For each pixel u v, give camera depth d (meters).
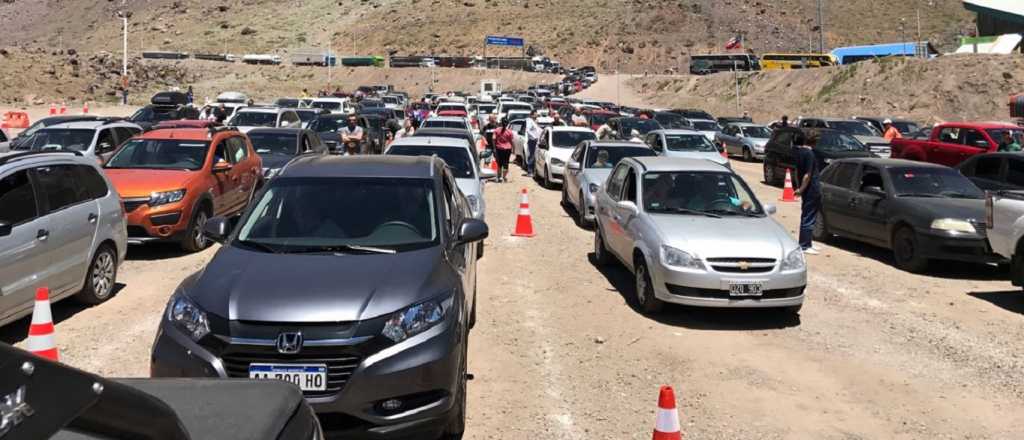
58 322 7.45
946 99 45.19
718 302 7.50
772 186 21.02
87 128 15.26
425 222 5.64
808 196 11.58
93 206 8.00
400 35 131.88
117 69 69.56
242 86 91.50
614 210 9.55
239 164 12.87
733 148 29.55
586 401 5.64
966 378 6.25
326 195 5.82
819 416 5.45
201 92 81.12
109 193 8.45
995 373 6.37
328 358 4.28
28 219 6.89
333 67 109.50
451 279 5.00
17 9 185.38
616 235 9.39
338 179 5.99
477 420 5.24
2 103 51.41
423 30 132.50
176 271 9.82
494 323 7.64
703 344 7.09
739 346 7.05
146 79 73.56
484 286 9.25
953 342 7.23
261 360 4.29
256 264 4.94
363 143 21.89
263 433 2.30
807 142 11.57
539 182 21.30
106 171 11.02
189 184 10.77
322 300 4.43
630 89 82.81
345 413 4.25
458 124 22.84
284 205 5.74
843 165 12.55
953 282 9.88
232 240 5.47
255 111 22.52
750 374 6.30
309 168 6.21
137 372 6.09
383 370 4.28
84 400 1.53
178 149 11.66
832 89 52.56
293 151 16.23
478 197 11.09
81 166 7.99
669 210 8.71
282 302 4.41
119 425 1.64
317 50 131.00
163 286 9.01
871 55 76.19
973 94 44.78
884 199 11.09
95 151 14.85
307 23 148.62
